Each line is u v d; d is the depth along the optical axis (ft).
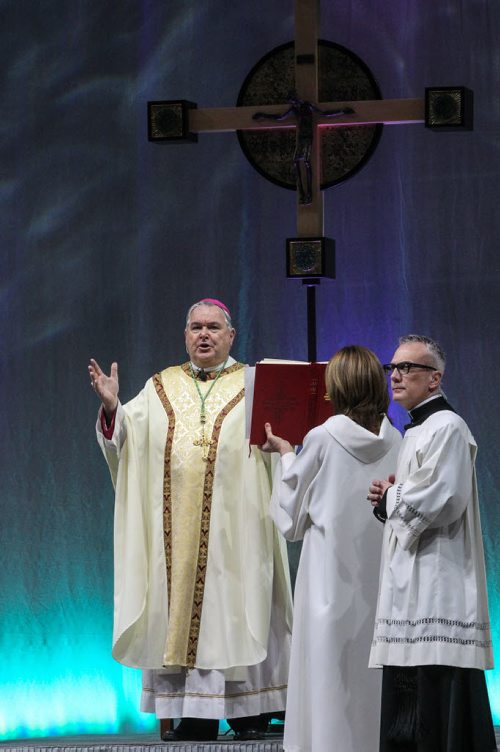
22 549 61.26
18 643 60.70
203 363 49.96
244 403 49.01
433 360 38.45
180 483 48.49
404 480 37.70
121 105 62.08
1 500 61.62
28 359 62.08
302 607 41.34
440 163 58.80
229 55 61.05
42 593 60.85
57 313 62.13
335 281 59.52
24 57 63.05
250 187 60.70
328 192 59.88
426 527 36.58
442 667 36.29
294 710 40.96
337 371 41.63
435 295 58.44
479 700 36.29
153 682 48.44
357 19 59.67
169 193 61.52
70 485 61.26
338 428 41.19
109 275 61.77
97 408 61.36
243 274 60.49
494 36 58.34
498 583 56.18
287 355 59.82
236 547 48.21
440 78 58.80
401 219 59.06
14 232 62.69
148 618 48.21
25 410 61.93
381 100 51.78
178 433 48.96
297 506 41.55
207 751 43.73
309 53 52.21
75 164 62.39
